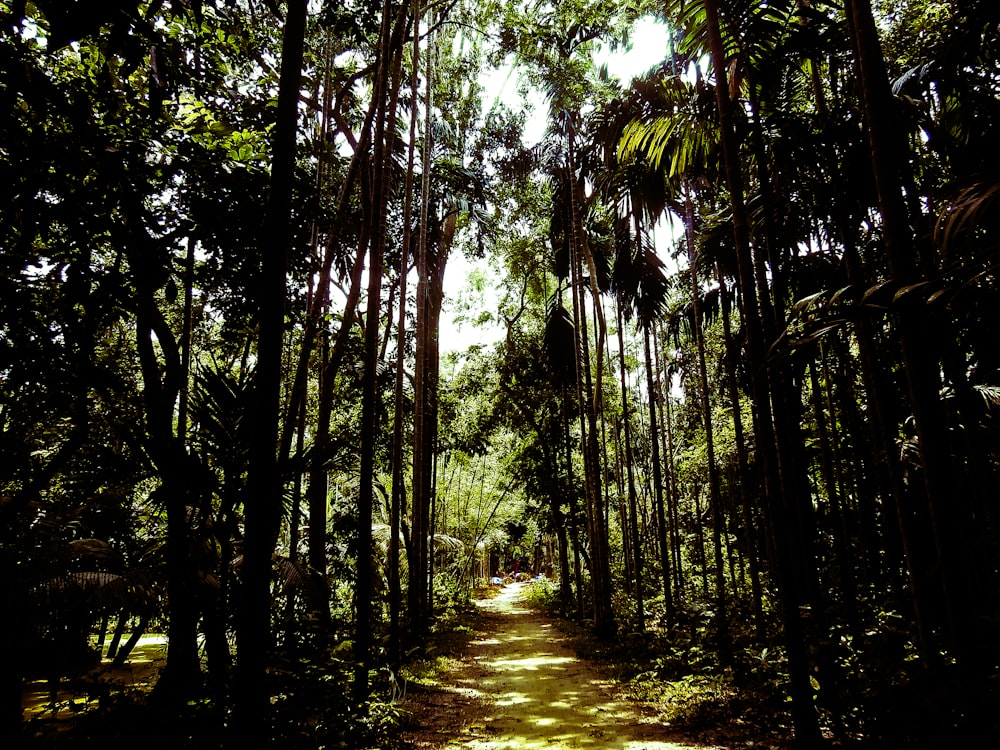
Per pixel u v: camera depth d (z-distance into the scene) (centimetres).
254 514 292
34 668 471
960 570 317
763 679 582
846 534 916
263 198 496
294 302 577
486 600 3020
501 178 1395
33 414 507
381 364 1169
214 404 473
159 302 855
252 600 286
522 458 2023
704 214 885
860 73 365
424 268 1039
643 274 1036
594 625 1310
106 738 378
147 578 518
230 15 557
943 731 323
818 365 945
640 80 646
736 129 545
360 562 671
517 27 1000
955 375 464
